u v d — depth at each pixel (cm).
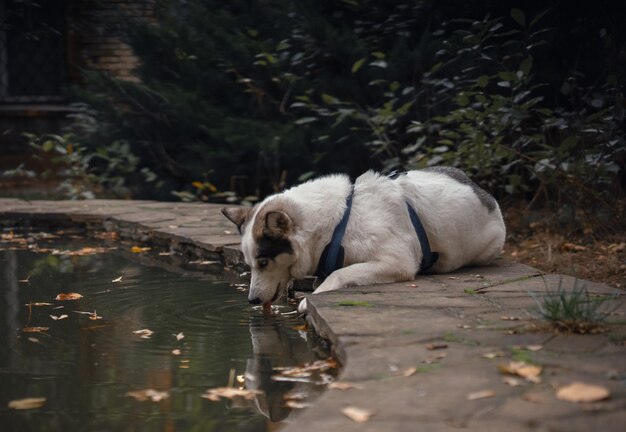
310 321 425
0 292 538
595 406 242
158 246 748
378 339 338
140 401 318
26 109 1362
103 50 1363
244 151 896
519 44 761
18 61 1423
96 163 1039
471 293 431
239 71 925
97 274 605
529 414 240
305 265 468
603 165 632
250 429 287
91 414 303
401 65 831
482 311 385
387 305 403
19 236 834
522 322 357
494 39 854
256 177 952
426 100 825
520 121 691
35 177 1313
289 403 311
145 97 949
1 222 900
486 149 679
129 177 1021
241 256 616
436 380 278
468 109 669
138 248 729
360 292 438
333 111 873
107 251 731
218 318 461
